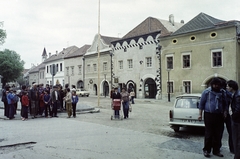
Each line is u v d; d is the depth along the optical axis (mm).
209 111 6645
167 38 31125
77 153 6996
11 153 7039
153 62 33188
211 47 26562
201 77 27422
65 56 53625
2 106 21812
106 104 25781
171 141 8406
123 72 38094
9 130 10422
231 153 7051
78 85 49906
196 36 27969
